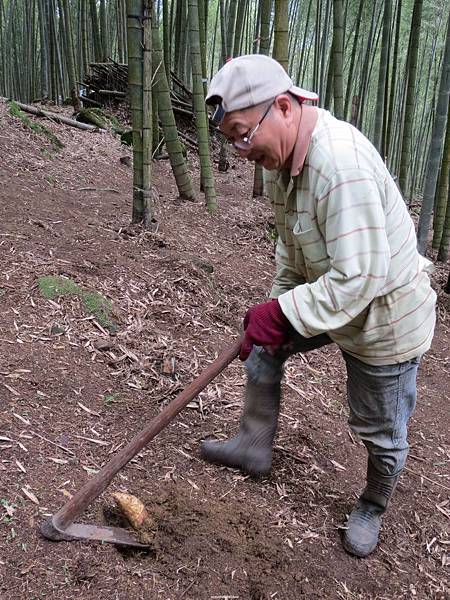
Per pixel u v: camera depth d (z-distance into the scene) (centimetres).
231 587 189
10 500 196
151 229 476
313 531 221
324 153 157
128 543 191
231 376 314
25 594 168
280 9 426
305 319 168
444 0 1131
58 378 267
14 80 1369
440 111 566
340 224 157
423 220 603
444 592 210
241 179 848
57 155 670
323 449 274
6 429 227
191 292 391
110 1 1328
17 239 385
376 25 1033
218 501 223
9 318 297
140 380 286
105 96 1030
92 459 227
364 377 194
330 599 195
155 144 761
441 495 264
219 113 160
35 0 1259
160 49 569
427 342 188
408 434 312
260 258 518
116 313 334
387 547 226
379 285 161
